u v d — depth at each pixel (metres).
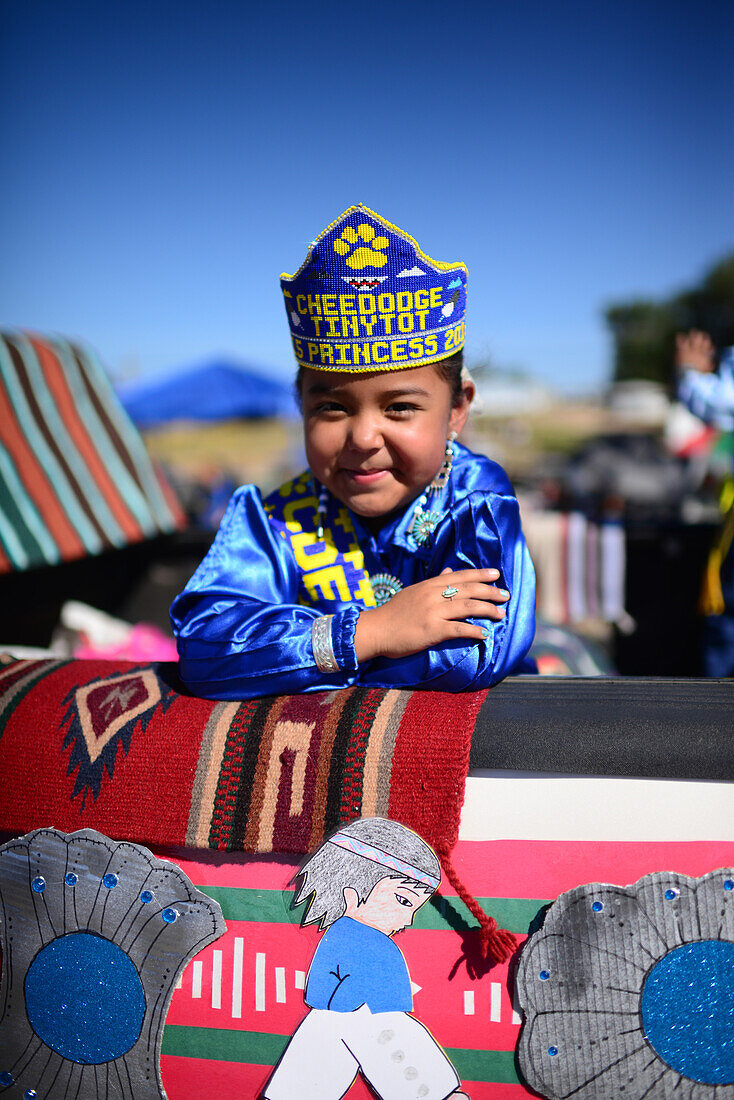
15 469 2.63
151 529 3.11
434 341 1.15
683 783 0.94
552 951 0.95
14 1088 1.10
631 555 3.42
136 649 2.91
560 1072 0.96
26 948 1.08
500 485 1.30
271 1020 1.01
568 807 0.95
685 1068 0.95
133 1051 1.05
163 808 1.01
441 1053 0.98
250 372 11.96
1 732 1.09
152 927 1.03
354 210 1.08
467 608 1.09
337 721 1.01
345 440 1.18
